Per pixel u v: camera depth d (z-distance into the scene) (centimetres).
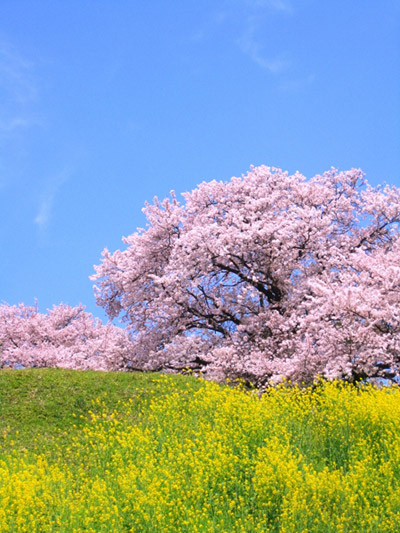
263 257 2327
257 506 995
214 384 1670
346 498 956
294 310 2216
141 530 931
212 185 2625
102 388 1711
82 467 1266
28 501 978
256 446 1202
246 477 1099
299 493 958
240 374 2125
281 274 2309
